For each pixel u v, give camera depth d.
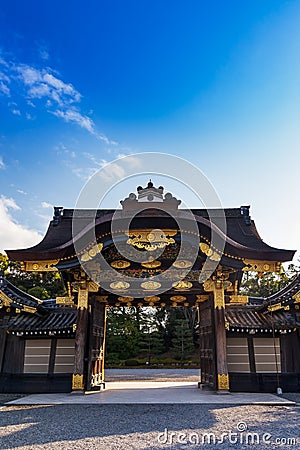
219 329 11.12
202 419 6.98
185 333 35.31
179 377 19.55
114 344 35.59
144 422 6.73
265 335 11.98
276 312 12.25
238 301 12.13
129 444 5.21
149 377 19.61
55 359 11.88
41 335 11.97
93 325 11.91
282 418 7.02
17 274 36.72
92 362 11.72
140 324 37.72
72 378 11.09
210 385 11.59
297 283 11.68
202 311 13.02
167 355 37.72
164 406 8.55
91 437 5.64
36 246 12.02
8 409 8.29
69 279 12.27
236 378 11.38
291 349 11.56
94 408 8.34
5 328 11.98
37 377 11.57
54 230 13.35
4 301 11.70
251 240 12.48
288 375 11.34
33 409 8.25
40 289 31.94
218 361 10.85
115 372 24.86
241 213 13.73
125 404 8.84
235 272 12.01
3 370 11.69
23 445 5.20
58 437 5.65
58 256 10.77
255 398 9.68
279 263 10.94
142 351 36.31
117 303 13.16
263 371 11.59
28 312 12.22
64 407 8.49
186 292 11.91
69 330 11.72
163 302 13.19
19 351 11.97
